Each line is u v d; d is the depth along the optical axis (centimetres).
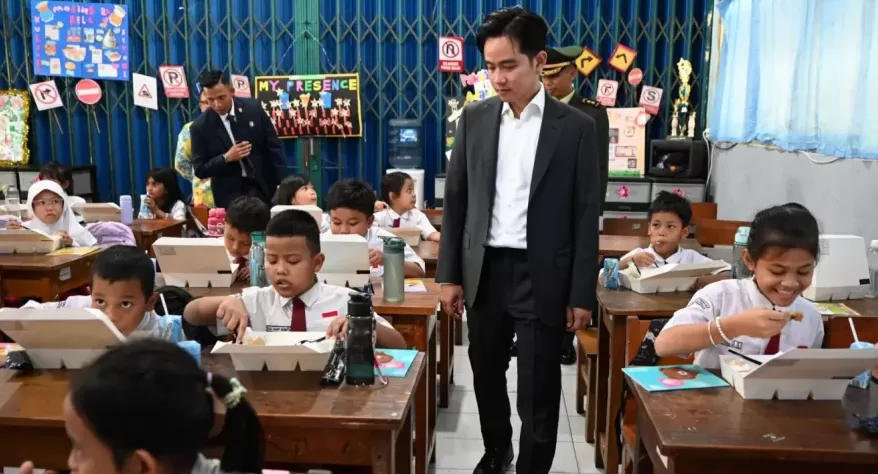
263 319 190
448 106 566
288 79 579
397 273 236
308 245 188
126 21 588
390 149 583
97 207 427
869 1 265
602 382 261
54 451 145
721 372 165
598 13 561
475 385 231
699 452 130
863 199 277
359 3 573
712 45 527
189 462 89
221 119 418
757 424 139
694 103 566
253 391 152
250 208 265
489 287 215
